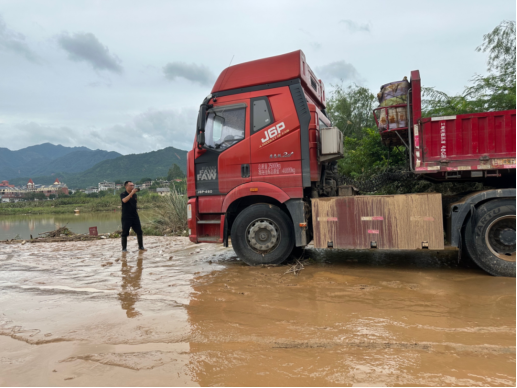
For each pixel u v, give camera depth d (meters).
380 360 2.47
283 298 4.04
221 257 7.11
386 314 3.37
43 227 19.53
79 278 5.63
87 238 11.53
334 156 5.57
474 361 2.41
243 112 5.93
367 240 5.20
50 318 3.73
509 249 4.63
